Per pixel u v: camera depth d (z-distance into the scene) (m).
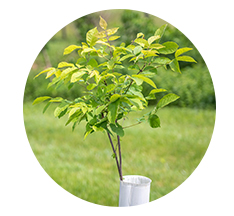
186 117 5.98
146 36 6.73
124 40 6.80
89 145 5.01
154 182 3.87
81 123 5.84
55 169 4.20
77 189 3.70
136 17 6.96
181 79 6.60
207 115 6.02
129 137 5.16
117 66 2.12
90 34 2.04
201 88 6.52
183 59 1.94
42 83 6.99
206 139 5.10
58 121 5.98
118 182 3.88
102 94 2.01
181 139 5.08
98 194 3.61
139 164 4.35
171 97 1.98
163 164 4.33
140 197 2.24
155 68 2.07
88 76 2.01
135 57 2.04
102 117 2.21
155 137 5.17
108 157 4.57
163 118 5.95
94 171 4.17
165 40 6.69
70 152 4.80
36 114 6.33
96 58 6.26
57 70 1.94
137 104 1.77
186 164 4.33
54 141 5.20
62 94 6.82
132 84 2.14
